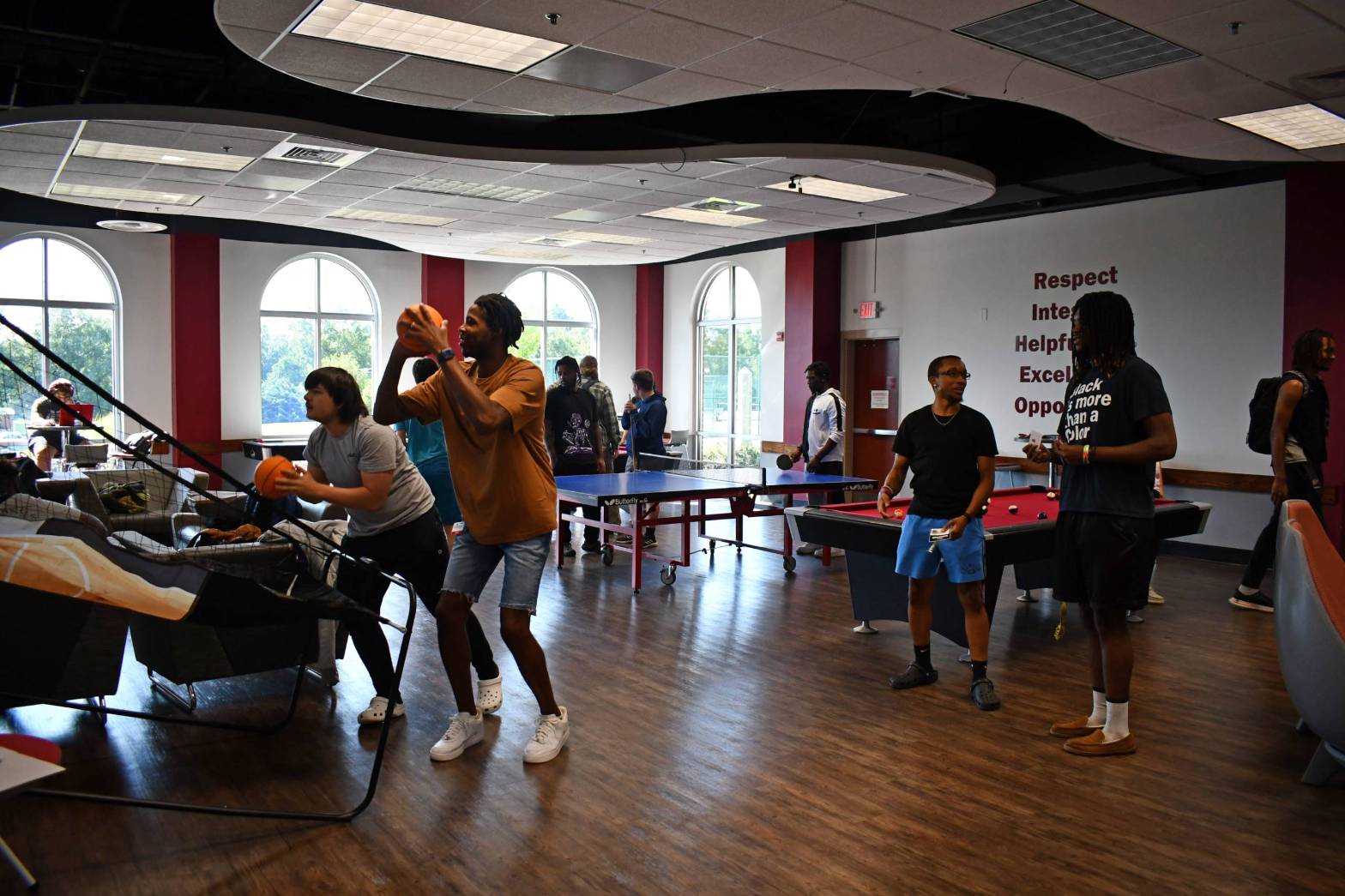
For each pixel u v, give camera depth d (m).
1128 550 3.52
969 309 9.89
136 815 3.04
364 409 3.63
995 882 2.67
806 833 2.97
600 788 3.29
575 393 7.85
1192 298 8.09
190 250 11.02
